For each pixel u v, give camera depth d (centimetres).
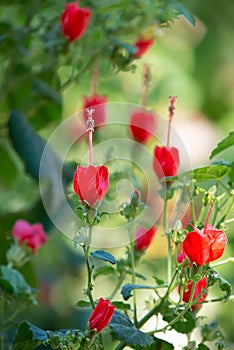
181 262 114
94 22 146
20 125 143
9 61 152
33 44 150
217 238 111
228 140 121
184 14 141
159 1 143
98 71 146
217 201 117
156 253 147
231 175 119
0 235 143
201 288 115
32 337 120
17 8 159
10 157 157
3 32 148
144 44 144
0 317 128
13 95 152
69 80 148
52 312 175
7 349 127
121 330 115
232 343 171
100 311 112
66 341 112
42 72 150
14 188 164
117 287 122
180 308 117
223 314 176
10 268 131
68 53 143
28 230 134
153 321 141
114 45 144
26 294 128
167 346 119
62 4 148
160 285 119
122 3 143
